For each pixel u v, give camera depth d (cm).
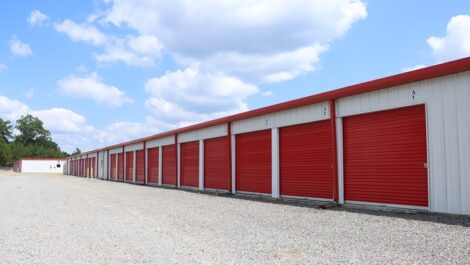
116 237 812
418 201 1088
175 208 1311
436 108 1040
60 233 866
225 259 623
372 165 1225
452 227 835
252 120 1794
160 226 945
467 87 976
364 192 1248
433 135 1044
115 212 1222
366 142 1248
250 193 1814
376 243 715
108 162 4428
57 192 2139
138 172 3384
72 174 6800
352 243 721
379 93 1197
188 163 2433
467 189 969
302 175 1512
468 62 946
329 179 1388
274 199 1582
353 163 1290
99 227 941
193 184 2352
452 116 1004
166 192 2091
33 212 1238
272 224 955
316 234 816
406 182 1122
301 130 1527
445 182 1014
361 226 895
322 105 1412
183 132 2488
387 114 1186
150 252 675
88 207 1368
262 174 1734
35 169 8344
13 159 10688
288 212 1166
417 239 737
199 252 671
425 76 1046
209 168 2167
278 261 607
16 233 873
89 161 5444
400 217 998
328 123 1402
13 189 2430
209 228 909
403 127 1137
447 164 1011
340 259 612
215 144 2116
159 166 2897
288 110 1575
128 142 3584
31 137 13488
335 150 1343
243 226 932
